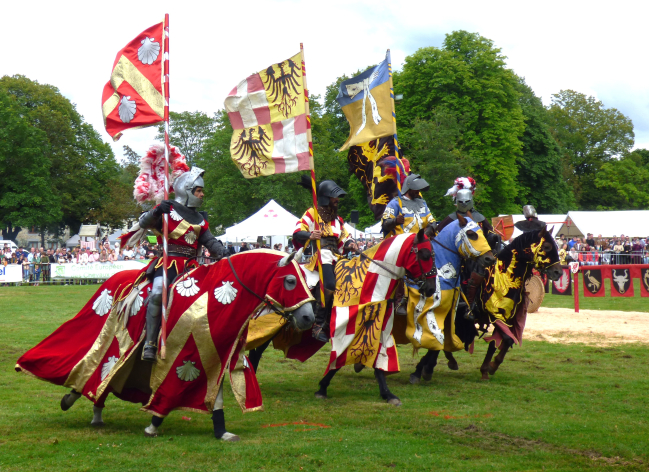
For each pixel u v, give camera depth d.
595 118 75.00
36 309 17.61
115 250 29.55
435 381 8.82
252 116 7.66
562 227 37.72
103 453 5.26
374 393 7.98
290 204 40.78
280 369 9.79
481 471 4.86
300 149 7.52
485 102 41.16
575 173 74.06
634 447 5.52
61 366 6.23
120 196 54.47
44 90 53.25
